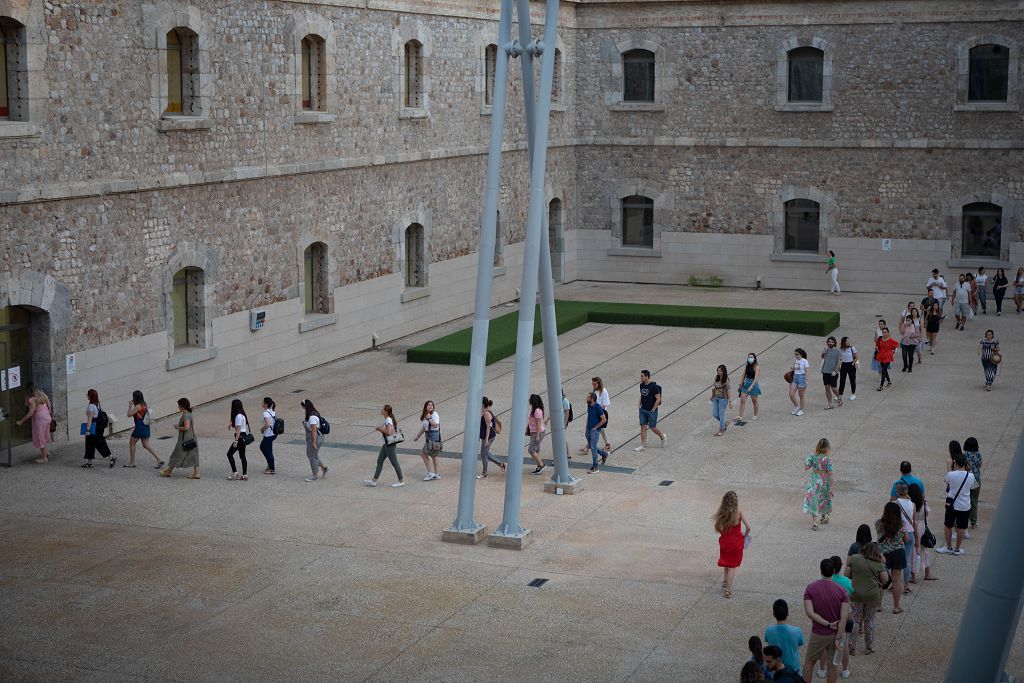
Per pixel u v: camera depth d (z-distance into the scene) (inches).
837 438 1000.2
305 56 1238.3
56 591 692.7
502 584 705.6
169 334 1070.4
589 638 630.5
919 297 1632.6
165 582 706.8
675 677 585.3
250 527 801.6
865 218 1649.9
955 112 1584.6
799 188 1672.0
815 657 570.3
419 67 1407.5
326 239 1267.2
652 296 1668.3
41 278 937.5
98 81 975.0
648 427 989.8
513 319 1505.9
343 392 1172.5
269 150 1173.1
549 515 827.4
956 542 749.3
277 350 1212.5
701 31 1681.8
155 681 583.8
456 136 1488.7
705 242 1729.8
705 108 1697.8
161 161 1044.5
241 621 653.3
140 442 997.8
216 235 1116.5
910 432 1013.8
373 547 766.5
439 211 1467.8
